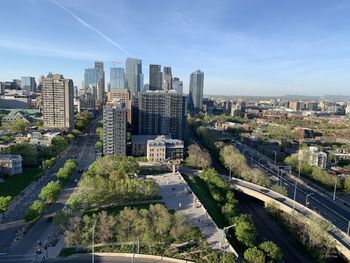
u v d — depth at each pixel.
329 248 178.75
